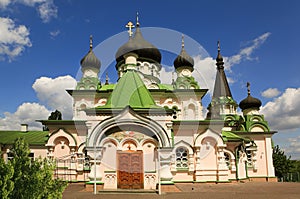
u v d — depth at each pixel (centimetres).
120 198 1644
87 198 1650
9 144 2738
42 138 2961
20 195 848
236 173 2873
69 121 2625
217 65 4556
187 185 2409
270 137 3516
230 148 2914
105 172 2005
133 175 2008
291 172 5000
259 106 3969
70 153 2586
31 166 926
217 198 1670
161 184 1927
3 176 804
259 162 3444
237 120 3822
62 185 977
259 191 2045
